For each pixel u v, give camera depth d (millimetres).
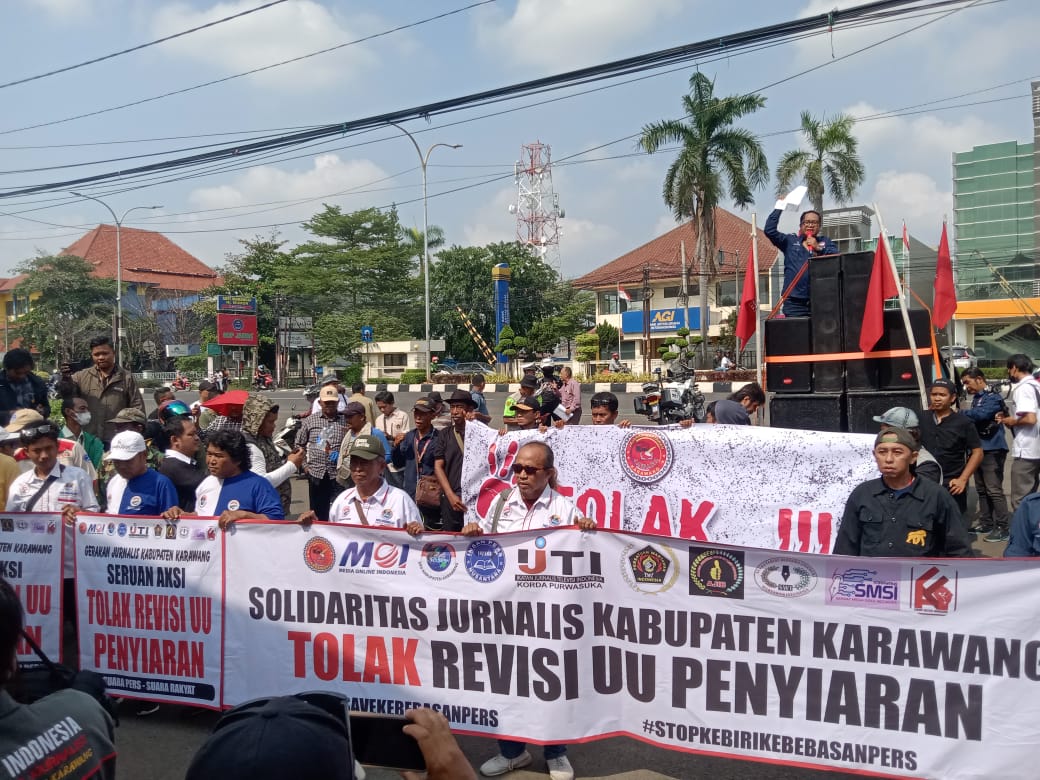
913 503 4176
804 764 3795
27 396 8703
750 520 5766
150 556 4789
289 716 1511
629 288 53094
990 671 3549
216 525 4664
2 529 5062
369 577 4379
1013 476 8484
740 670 3873
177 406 8461
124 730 4734
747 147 35750
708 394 28406
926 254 10656
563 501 4434
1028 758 3498
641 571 3994
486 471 6305
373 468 4809
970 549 4086
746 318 8352
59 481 5547
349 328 51938
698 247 37344
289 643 4527
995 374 35219
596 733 4062
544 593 4105
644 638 3998
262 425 6816
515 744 4215
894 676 3674
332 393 8289
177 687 4746
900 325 7207
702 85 35750
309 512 4512
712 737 3912
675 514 5910
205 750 1445
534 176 72438
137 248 72500
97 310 58688
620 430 6066
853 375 7332
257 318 55281
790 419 7543
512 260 57500
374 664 4379
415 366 51594
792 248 8172
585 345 47562
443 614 4258
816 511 5641
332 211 55812
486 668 4195
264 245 60594
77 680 2479
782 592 3811
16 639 1848
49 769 1850
